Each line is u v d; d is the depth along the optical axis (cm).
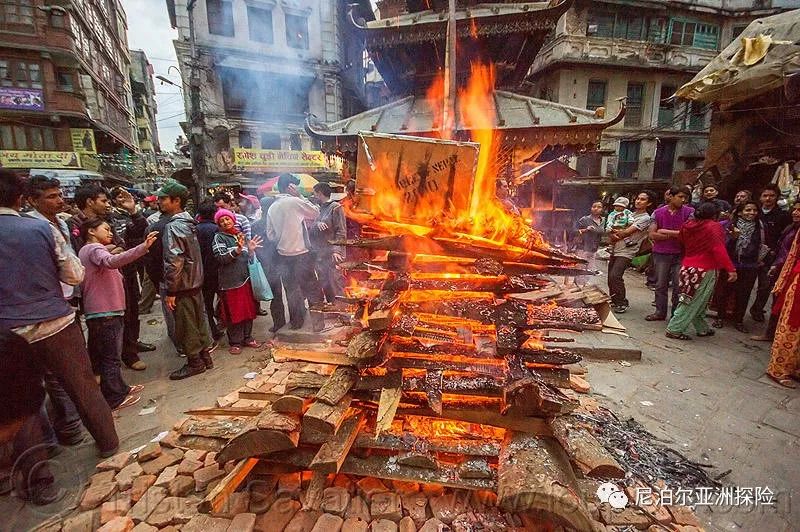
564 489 167
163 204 361
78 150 2000
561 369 217
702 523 199
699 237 444
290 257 451
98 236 300
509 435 208
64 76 1905
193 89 1506
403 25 469
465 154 240
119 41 3028
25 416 109
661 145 1941
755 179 1038
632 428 279
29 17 1756
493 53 488
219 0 1811
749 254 484
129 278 388
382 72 545
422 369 216
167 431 282
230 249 400
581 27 1764
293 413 206
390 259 231
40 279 221
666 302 536
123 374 382
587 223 841
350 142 496
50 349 225
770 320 449
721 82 860
